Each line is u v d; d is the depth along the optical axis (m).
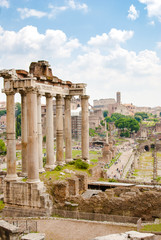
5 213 38.59
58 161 51.78
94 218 34.22
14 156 40.09
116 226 31.69
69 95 54.81
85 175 46.28
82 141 55.28
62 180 41.78
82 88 53.75
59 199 39.91
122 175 91.81
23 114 44.09
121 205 36.56
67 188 40.09
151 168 108.75
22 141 44.28
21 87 38.62
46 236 29.41
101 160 122.50
